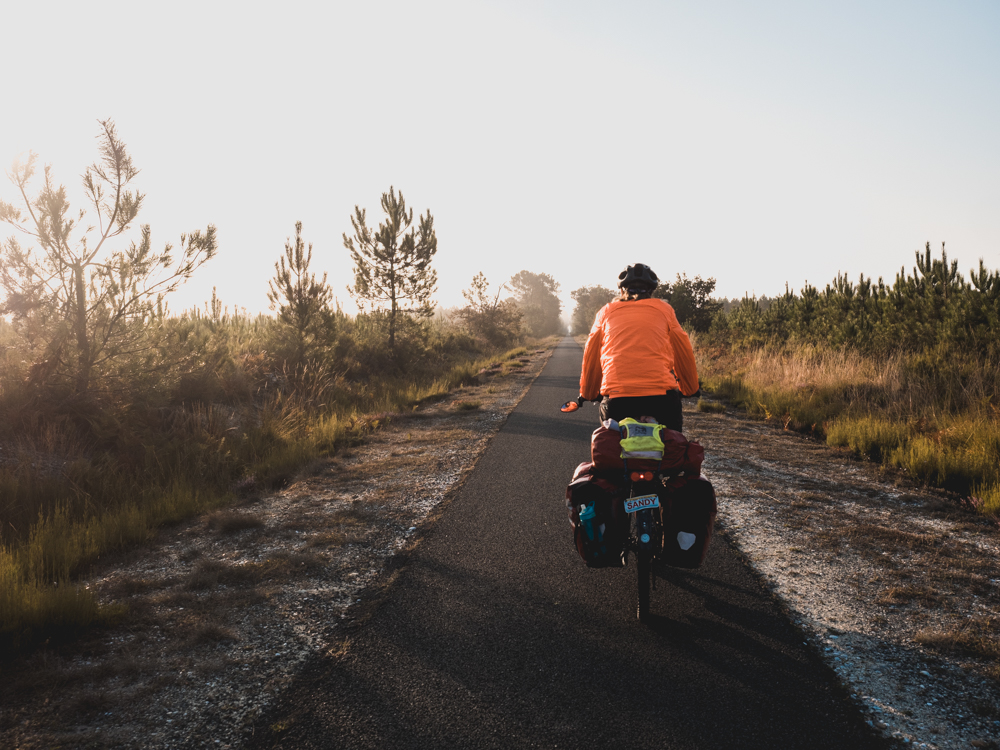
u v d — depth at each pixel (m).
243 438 8.36
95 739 2.48
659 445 3.14
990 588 3.88
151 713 2.65
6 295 7.36
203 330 12.21
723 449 8.12
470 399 13.98
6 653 3.16
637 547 3.11
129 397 7.96
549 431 9.61
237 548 4.79
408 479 6.82
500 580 4.03
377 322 19.08
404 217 19.06
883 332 13.81
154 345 8.91
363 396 12.97
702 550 3.21
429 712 2.62
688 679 2.85
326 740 2.45
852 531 4.92
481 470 7.11
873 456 7.70
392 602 3.72
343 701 2.71
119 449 7.22
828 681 2.83
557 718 2.56
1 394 7.18
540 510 5.57
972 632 3.29
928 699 2.69
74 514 5.60
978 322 11.34
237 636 3.34
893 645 3.17
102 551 4.79
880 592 3.81
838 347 15.16
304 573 4.22
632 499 3.12
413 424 10.77
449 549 4.61
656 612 3.54
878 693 2.74
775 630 3.32
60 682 2.89
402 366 18.44
